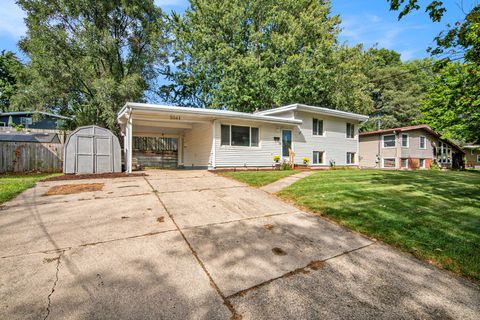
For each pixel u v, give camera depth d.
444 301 2.08
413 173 10.92
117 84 15.37
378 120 28.53
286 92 17.64
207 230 3.45
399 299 2.08
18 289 2.00
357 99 20.55
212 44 19.88
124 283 2.14
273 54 19.31
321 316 1.83
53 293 1.97
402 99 27.64
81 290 2.02
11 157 10.37
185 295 2.02
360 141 22.58
